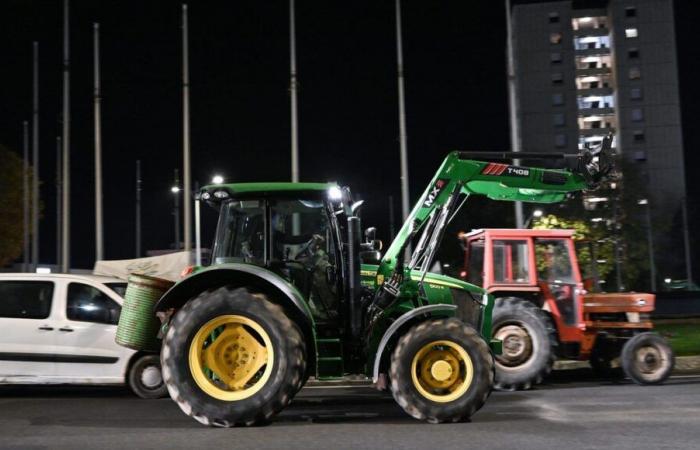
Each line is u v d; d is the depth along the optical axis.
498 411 8.88
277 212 8.56
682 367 14.27
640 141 88.38
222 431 7.60
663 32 88.75
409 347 7.99
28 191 35.53
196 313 7.83
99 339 10.32
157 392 10.40
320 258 8.53
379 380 8.34
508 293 12.45
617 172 40.94
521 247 12.55
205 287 8.26
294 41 22.25
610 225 40.00
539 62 89.50
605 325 12.48
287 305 8.21
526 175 9.59
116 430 7.71
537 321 11.60
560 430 7.52
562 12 89.81
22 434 7.52
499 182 9.55
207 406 7.70
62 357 10.23
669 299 35.66
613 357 12.98
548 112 89.06
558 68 89.50
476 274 13.11
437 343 8.02
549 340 11.59
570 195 10.33
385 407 9.54
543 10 89.94
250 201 8.56
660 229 50.94
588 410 8.91
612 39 89.25
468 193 10.02
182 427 7.88
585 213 36.56
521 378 11.42
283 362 7.76
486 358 8.01
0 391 11.59
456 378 8.07
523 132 88.94
